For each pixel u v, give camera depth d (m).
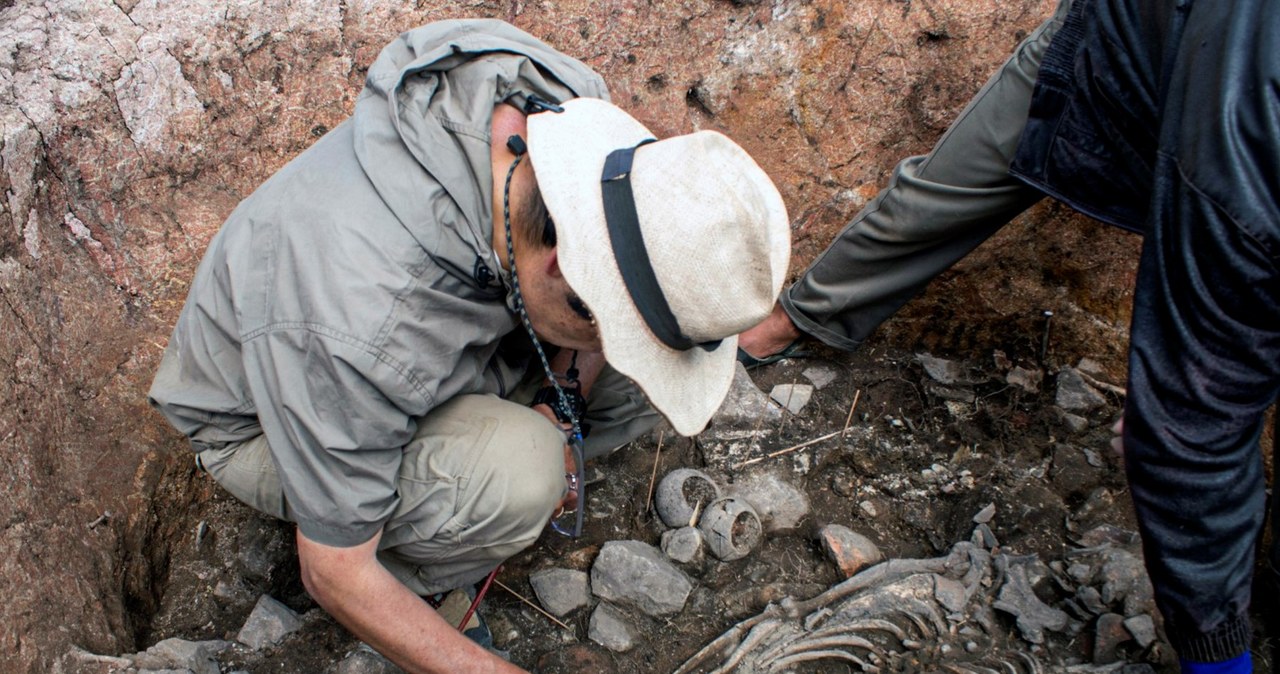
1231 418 1.48
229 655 2.03
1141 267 1.55
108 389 2.26
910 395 2.70
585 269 1.48
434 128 1.60
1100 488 2.39
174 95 2.42
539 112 1.71
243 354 1.58
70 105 2.29
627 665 2.12
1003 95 2.07
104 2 2.42
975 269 2.68
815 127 2.73
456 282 1.60
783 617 2.16
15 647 1.73
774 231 1.50
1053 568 2.23
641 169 1.47
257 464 1.83
